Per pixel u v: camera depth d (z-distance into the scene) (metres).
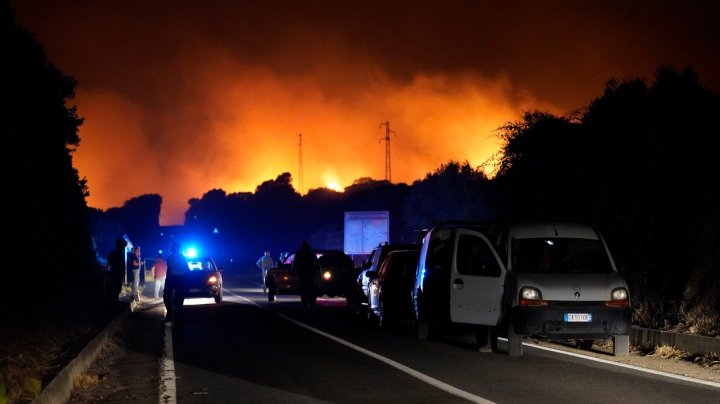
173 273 23.03
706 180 18.98
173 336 18.98
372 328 20.56
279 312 26.44
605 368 13.10
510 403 10.24
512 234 15.55
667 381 11.78
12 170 15.20
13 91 15.90
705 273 16.92
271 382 12.12
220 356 15.15
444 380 12.08
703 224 17.94
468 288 15.65
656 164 20.55
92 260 26.61
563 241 15.62
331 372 13.00
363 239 45.34
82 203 23.56
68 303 19.61
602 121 28.61
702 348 14.18
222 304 30.94
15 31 16.88
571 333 14.27
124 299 31.55
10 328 13.19
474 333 18.94
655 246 19.69
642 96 28.30
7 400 8.97
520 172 30.02
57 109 19.03
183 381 12.34
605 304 14.42
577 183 25.06
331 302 32.38
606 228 21.64
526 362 13.90
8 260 14.55
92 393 11.70
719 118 20.17
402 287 19.67
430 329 17.94
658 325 16.44
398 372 12.91
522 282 14.56
